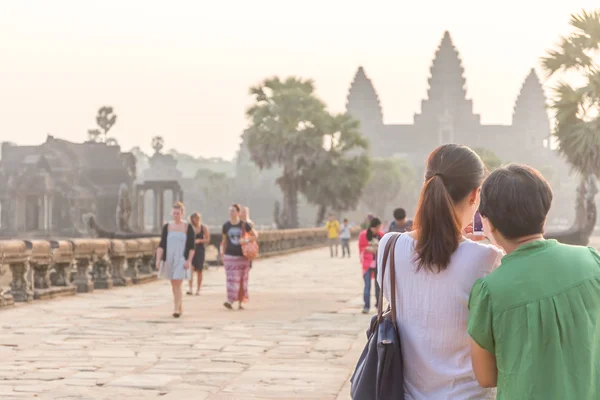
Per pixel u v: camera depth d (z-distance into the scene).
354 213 172.12
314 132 66.56
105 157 95.94
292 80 67.38
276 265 32.38
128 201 44.09
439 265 3.03
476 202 3.21
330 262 34.91
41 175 86.81
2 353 9.64
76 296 17.52
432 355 3.08
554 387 2.62
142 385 7.71
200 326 12.29
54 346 10.21
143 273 22.52
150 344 10.41
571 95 29.36
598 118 29.12
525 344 2.65
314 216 185.62
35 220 90.44
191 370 8.54
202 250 18.09
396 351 3.09
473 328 2.76
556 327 2.64
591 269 2.74
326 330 11.87
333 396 7.23
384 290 3.20
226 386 7.68
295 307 15.31
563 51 30.22
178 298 13.52
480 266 3.03
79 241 18.19
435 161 3.19
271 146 66.31
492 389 3.11
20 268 16.03
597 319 2.70
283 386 7.68
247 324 12.56
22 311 14.35
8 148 95.69
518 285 2.69
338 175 68.75
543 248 2.77
